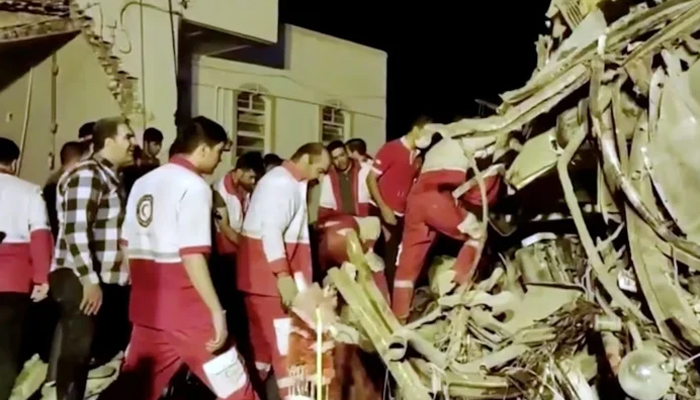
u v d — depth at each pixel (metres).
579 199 6.04
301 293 5.86
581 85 5.34
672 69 5.14
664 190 5.02
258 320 6.42
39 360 7.29
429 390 5.07
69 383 6.20
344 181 8.75
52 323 8.06
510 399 5.01
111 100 11.57
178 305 5.45
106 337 7.19
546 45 6.75
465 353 5.31
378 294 5.43
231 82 14.20
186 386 6.83
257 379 6.54
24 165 11.98
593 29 6.07
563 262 6.16
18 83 12.09
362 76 16.86
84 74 11.70
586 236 5.07
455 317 5.46
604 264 5.22
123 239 5.99
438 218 6.44
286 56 15.21
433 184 6.49
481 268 6.53
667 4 5.26
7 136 12.10
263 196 6.30
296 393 5.62
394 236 8.07
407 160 7.97
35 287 6.48
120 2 11.55
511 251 6.53
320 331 3.93
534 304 5.76
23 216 6.52
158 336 5.49
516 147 5.95
